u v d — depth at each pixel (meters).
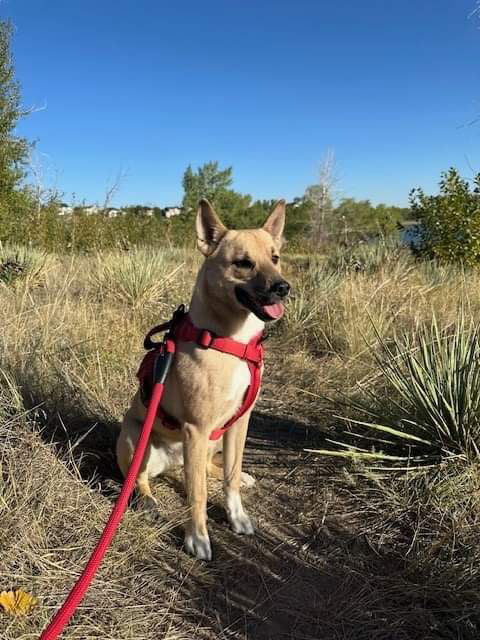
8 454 1.00
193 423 0.97
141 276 2.61
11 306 1.83
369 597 0.84
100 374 1.51
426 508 1.03
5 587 0.76
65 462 1.08
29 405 1.26
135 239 4.88
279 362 2.04
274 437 1.43
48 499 0.92
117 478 1.16
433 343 1.32
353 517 1.07
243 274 0.97
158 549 0.95
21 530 0.84
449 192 3.65
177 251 4.03
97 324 1.89
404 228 4.03
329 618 0.81
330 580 0.89
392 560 0.93
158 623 0.78
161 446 1.11
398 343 1.45
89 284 2.69
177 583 0.87
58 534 0.90
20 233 4.17
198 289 1.02
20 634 0.69
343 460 1.24
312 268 3.07
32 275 2.67
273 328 2.38
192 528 0.97
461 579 0.84
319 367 1.91
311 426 1.50
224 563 0.93
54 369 1.44
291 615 0.81
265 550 0.98
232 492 1.06
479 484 1.04
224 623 0.79
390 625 0.78
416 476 1.12
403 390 1.28
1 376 1.26
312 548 0.98
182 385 0.96
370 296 2.30
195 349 0.95
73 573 0.82
